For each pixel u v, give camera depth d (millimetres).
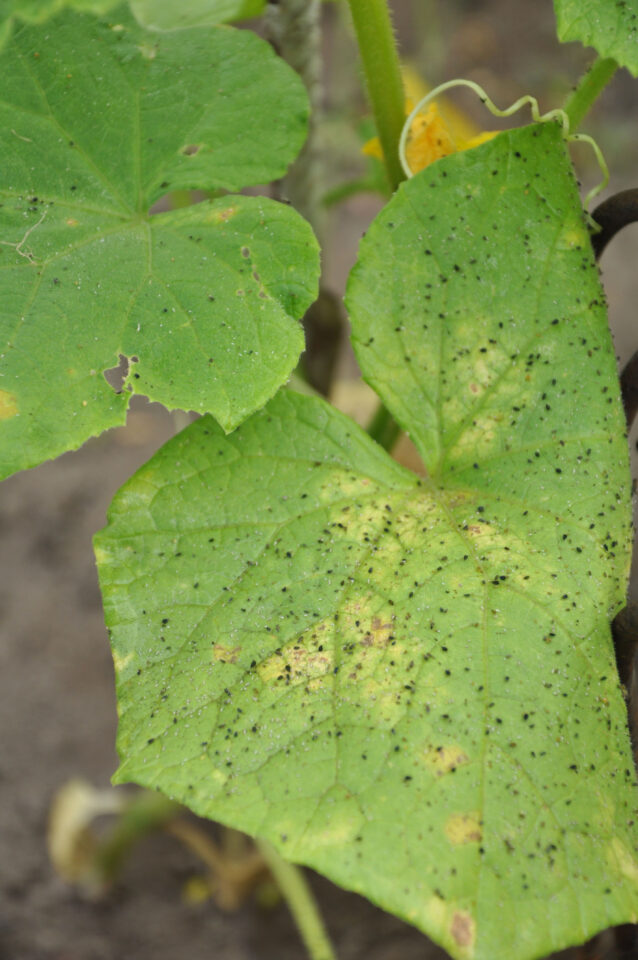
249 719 608
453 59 2330
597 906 591
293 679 613
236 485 637
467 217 645
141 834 1062
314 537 633
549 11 2404
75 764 1204
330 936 1053
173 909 1096
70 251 639
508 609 621
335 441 644
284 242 632
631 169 1988
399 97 692
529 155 647
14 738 1230
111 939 1069
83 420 620
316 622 621
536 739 605
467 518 638
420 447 647
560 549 632
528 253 646
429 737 603
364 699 608
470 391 646
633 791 613
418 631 618
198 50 660
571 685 614
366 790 595
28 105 651
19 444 617
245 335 623
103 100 653
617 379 646
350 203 1988
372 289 644
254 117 654
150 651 621
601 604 627
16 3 635
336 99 2049
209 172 649
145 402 1667
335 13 2273
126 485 635
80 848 1077
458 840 590
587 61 687
